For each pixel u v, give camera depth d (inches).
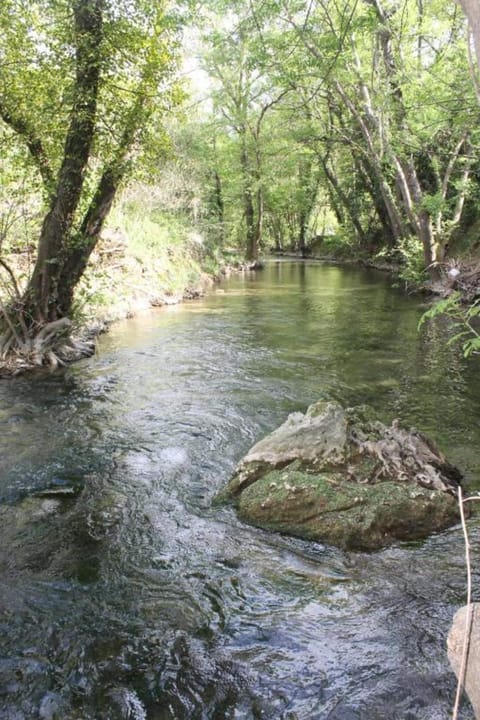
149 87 380.2
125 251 641.0
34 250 468.8
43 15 358.9
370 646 122.3
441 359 385.1
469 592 58.5
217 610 135.3
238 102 1154.0
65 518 179.6
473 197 717.3
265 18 476.1
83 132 376.8
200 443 241.9
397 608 134.3
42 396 317.1
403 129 598.5
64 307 420.5
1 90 350.0
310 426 198.5
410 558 154.6
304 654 120.7
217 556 157.8
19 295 395.5
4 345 378.0
